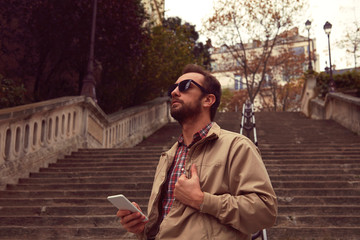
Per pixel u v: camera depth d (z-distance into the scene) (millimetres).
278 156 6977
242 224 1154
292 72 28656
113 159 7156
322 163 6465
